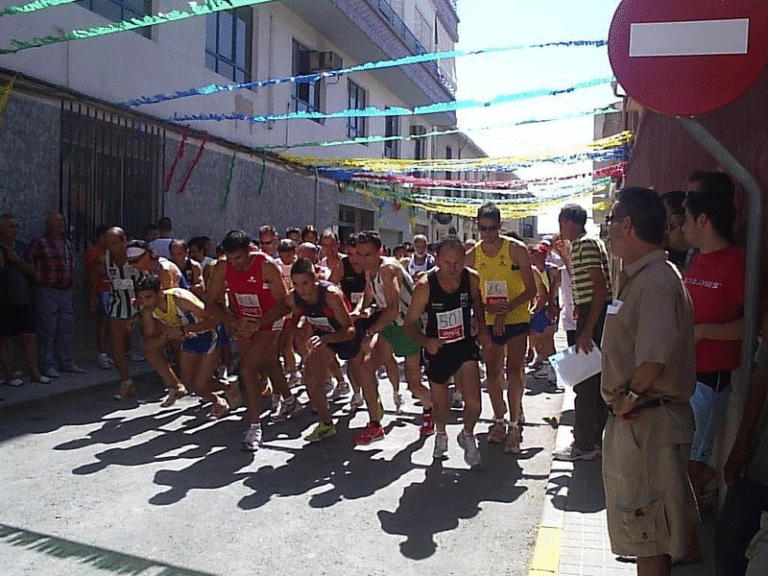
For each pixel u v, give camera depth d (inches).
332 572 161.2
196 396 345.4
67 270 360.8
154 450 255.0
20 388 330.0
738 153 177.6
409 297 268.8
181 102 484.1
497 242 252.4
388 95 892.6
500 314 250.7
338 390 347.9
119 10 429.7
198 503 203.0
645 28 127.2
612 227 129.5
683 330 124.6
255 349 262.4
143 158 446.0
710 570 152.9
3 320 327.0
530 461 248.5
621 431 126.4
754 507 116.7
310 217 684.1
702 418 157.9
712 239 156.5
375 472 234.7
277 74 613.3
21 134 359.6
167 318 293.9
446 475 232.4
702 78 125.3
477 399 236.7
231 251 256.2
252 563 164.9
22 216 361.7
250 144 573.3
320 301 257.3
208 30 523.2
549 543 173.6
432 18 1026.1
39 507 196.1
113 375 371.2
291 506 202.4
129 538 177.2
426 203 902.4
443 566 165.5
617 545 126.7
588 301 226.1
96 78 407.8
